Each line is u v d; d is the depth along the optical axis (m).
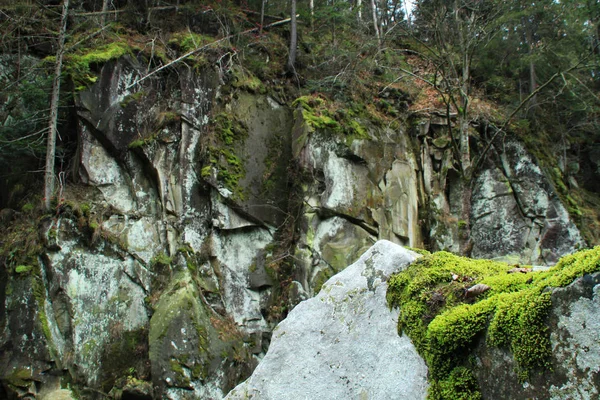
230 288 9.88
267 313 10.00
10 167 10.38
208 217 10.23
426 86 14.48
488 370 1.56
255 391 2.27
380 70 14.20
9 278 8.66
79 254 8.98
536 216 13.48
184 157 10.35
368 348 2.06
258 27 13.86
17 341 8.19
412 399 1.80
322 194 10.45
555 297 1.37
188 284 9.20
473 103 14.34
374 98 13.02
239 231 10.45
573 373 1.30
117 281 9.15
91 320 8.70
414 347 1.89
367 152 11.18
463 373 1.63
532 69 15.04
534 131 15.27
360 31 15.33
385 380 1.93
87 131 9.92
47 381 8.08
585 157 16.95
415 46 16.81
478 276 1.91
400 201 11.31
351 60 13.15
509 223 13.25
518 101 15.33
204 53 11.39
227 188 10.23
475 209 13.42
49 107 9.89
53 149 9.39
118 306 8.99
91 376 8.36
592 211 15.05
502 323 1.52
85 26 11.59
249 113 11.27
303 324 2.32
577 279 1.33
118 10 11.67
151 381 8.18
